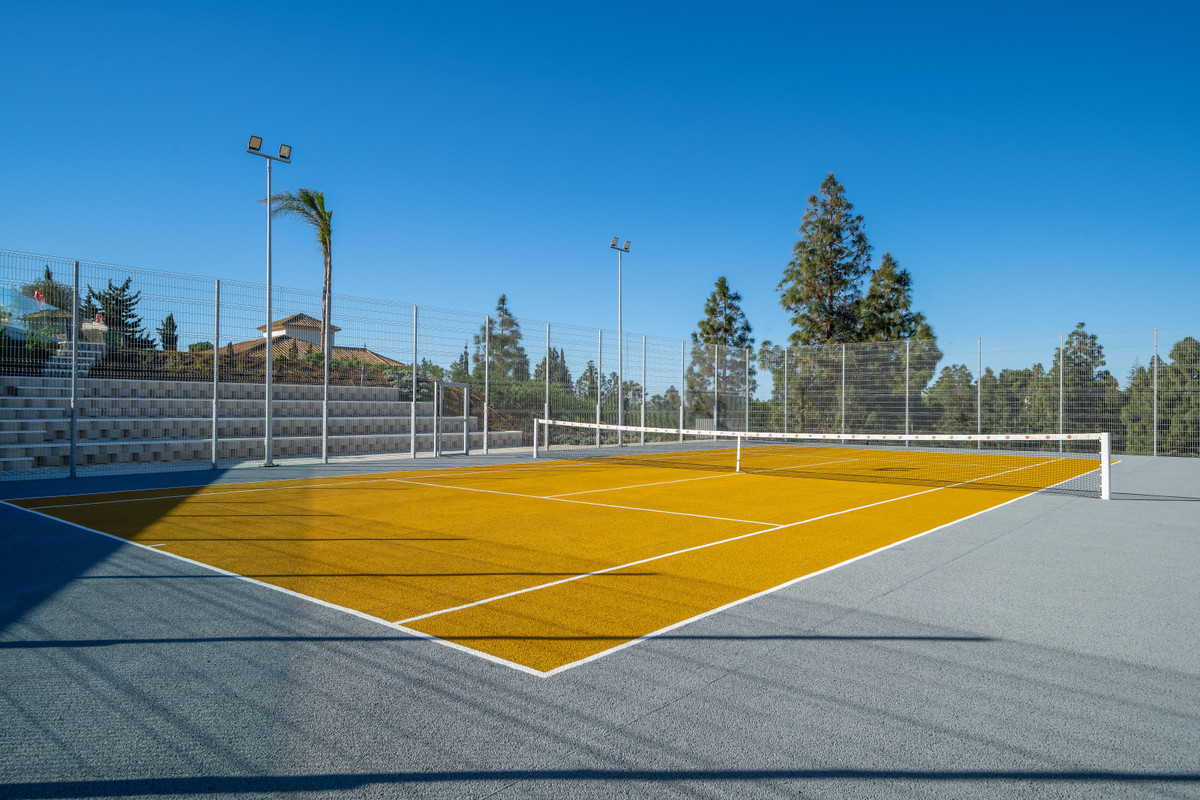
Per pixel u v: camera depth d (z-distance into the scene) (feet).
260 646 14.47
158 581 19.45
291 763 9.89
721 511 34.01
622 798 9.05
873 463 67.67
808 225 128.77
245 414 66.95
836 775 9.66
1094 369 76.23
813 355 96.53
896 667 13.62
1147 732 11.01
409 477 48.85
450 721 11.19
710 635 15.35
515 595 18.38
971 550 24.91
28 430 52.29
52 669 13.19
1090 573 21.44
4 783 9.35
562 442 79.82
